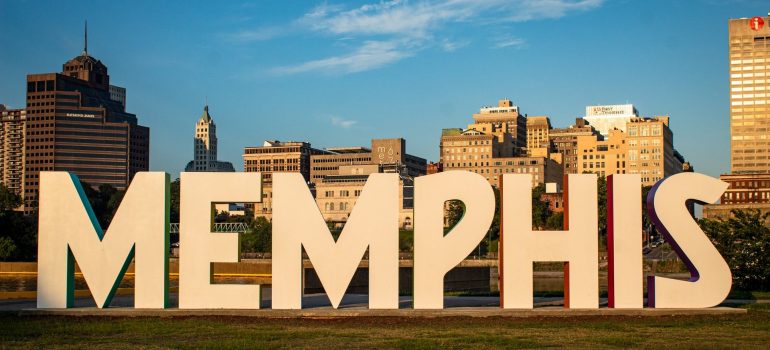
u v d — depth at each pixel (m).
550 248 44.72
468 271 92.25
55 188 45.44
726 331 39.72
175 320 43.16
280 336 38.22
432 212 44.75
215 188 44.97
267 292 70.19
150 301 45.00
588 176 44.88
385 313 44.38
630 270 44.81
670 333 39.09
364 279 78.12
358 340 37.12
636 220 44.88
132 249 45.62
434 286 44.72
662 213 44.94
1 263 124.50
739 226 67.38
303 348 34.94
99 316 44.25
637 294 44.81
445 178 44.84
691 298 45.09
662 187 44.97
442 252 44.72
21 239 150.12
